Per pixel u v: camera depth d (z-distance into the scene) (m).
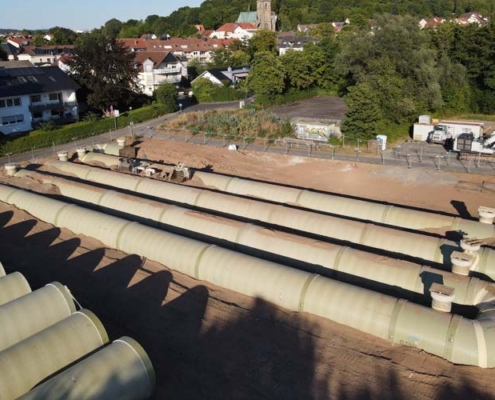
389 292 21.47
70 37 165.12
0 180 38.75
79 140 55.38
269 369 17.25
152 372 15.21
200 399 15.94
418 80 56.12
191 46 127.44
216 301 21.39
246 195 34.25
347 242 26.17
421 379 16.58
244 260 22.62
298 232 27.69
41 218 30.55
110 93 64.50
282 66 74.88
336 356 17.83
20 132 54.88
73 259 25.55
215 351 18.22
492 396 15.71
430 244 24.53
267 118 55.84
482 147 43.28
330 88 84.56
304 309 20.23
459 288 20.39
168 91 71.12
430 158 43.16
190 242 24.53
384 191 35.81
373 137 48.16
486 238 26.28
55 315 17.86
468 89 63.88
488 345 16.95
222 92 81.44
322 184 37.75
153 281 23.14
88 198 33.47
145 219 29.66
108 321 20.14
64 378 13.98
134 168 40.25
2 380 14.23
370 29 61.00
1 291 19.14
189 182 37.06
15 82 59.28
